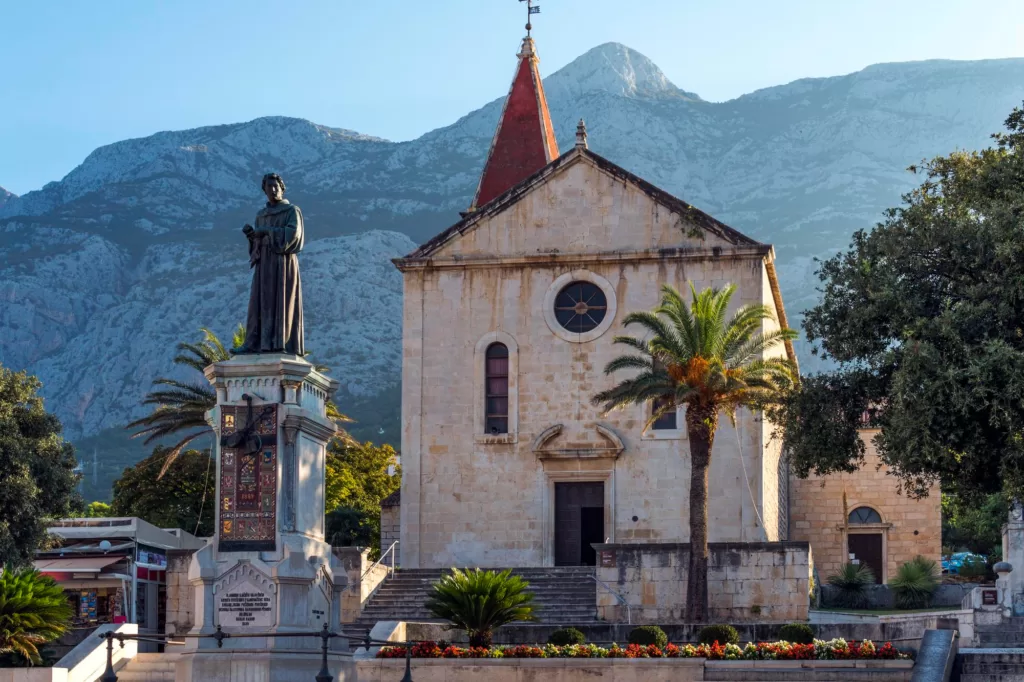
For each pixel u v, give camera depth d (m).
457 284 50.28
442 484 49.19
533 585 44.97
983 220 35.09
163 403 57.66
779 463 55.44
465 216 52.88
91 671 34.81
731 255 48.47
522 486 48.72
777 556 41.75
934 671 29.69
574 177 50.03
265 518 25.36
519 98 58.69
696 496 40.72
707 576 41.47
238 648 24.55
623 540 47.72
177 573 43.91
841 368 37.22
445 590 35.72
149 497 63.81
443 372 49.88
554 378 49.12
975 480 33.78
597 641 37.88
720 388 40.25
